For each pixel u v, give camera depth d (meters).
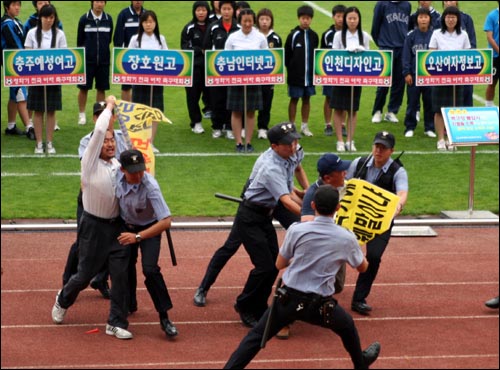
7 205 23.58
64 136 28.95
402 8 30.12
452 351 16.53
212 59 26.91
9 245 21.30
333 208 14.77
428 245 21.89
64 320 17.66
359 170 18.00
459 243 22.03
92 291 19.16
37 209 23.41
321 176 16.30
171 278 19.72
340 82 27.22
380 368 15.89
